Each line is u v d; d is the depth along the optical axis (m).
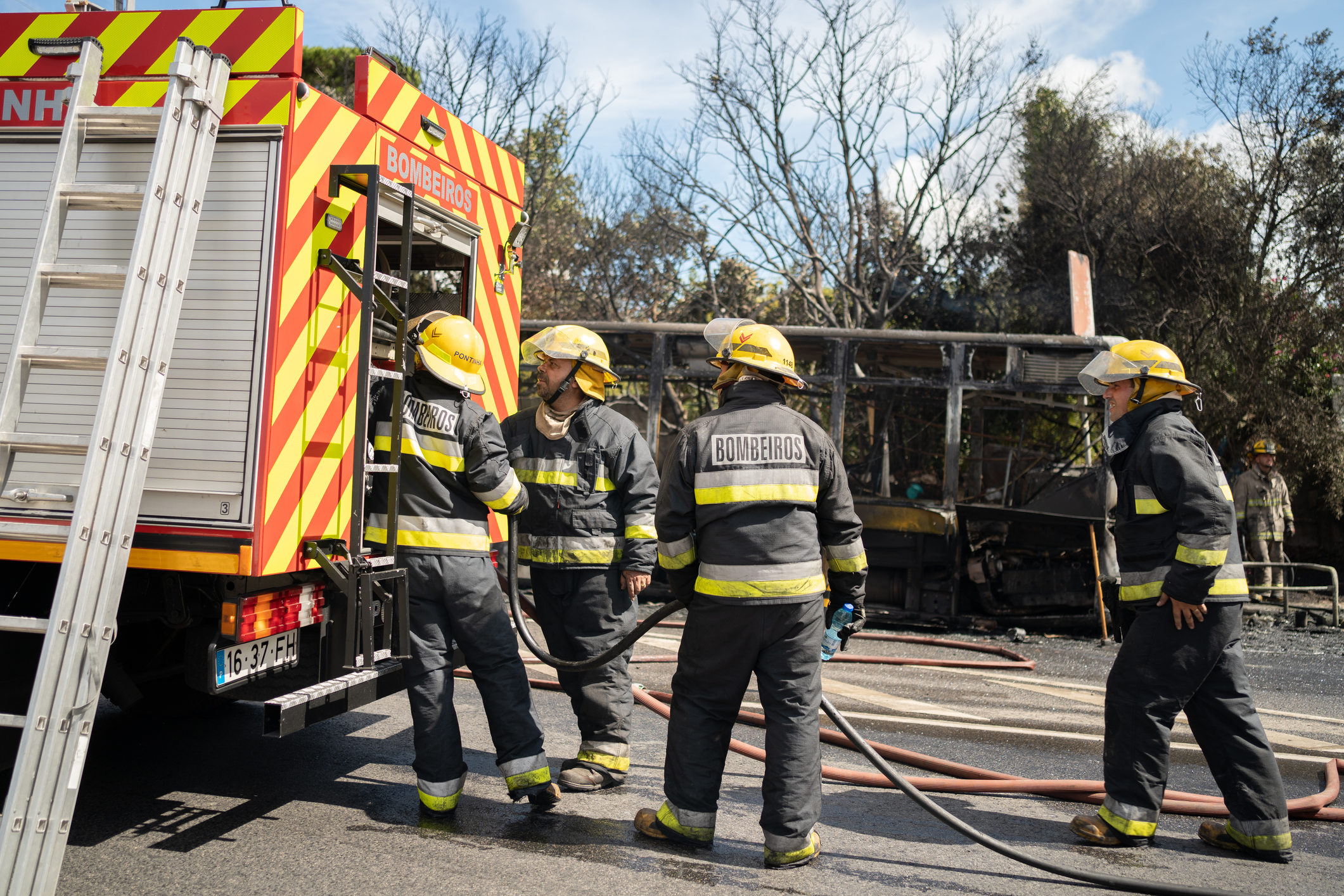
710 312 20.02
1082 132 16.86
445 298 4.79
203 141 3.04
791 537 3.27
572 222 20.09
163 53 3.33
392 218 3.85
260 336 3.20
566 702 5.58
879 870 3.32
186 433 3.23
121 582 2.74
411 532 3.60
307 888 3.00
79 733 2.62
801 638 3.27
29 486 3.22
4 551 3.22
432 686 3.61
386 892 2.98
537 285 19.66
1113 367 3.74
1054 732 5.41
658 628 8.73
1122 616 3.85
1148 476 3.57
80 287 3.00
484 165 4.66
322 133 3.41
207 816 3.62
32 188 3.37
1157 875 3.35
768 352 3.44
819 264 19.42
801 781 3.27
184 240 2.96
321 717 3.27
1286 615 10.36
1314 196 14.73
